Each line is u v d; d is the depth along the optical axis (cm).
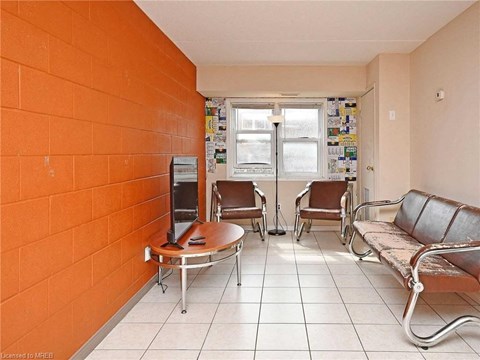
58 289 168
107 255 216
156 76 303
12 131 140
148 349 199
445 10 279
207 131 520
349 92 461
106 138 213
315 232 501
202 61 429
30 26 149
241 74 452
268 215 523
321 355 191
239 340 208
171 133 345
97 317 204
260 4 269
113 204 223
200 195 484
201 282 304
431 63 338
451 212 257
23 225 145
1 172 134
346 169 510
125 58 241
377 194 405
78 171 184
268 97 511
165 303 261
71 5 178
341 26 313
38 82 154
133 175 253
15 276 141
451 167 301
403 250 255
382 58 395
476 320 200
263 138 530
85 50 191
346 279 308
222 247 256
